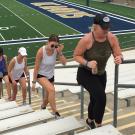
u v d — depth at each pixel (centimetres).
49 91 646
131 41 2636
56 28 3241
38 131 473
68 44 2642
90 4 4578
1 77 1152
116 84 486
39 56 652
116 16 3766
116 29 3169
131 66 1442
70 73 1520
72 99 945
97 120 480
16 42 2733
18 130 492
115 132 436
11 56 2367
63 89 1017
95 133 434
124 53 2189
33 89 673
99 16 429
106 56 459
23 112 670
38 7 4334
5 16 3781
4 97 1242
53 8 4266
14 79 989
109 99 800
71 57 2275
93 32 446
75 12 4016
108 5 4488
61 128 479
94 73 454
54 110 643
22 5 4475
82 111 640
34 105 963
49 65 661
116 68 475
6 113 666
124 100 742
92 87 468
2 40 2809
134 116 613
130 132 534
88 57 459
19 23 3438
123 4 4503
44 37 2891
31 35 2969
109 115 639
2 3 4631
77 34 2989
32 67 2066
